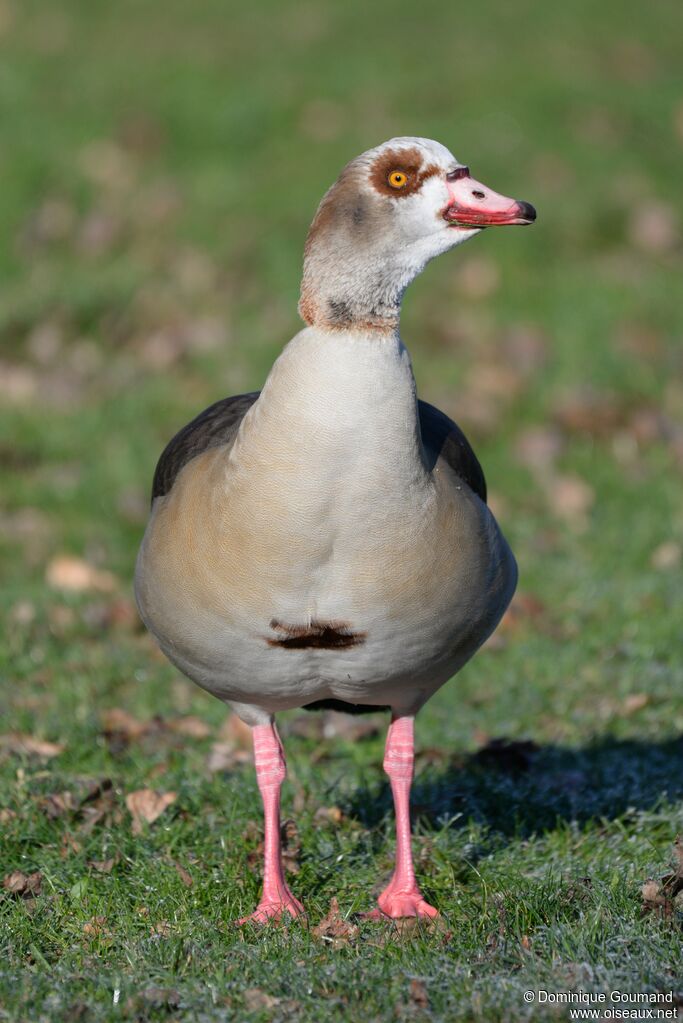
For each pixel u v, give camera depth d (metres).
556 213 20.77
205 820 8.70
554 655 11.66
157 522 7.51
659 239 20.67
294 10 29.00
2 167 22.27
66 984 6.61
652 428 16.20
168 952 6.94
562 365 17.53
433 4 28.91
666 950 6.77
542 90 23.67
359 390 6.69
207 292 19.56
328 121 23.28
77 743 10.04
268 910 7.50
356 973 6.62
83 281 19.58
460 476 7.67
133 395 17.17
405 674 7.41
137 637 12.61
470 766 9.69
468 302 19.33
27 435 16.34
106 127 23.53
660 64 25.77
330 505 6.71
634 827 8.51
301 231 20.56
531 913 7.24
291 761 9.90
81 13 29.23
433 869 8.19
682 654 11.60
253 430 6.84
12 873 8.02
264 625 7.02
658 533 14.12
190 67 25.38
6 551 14.00
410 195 6.95
